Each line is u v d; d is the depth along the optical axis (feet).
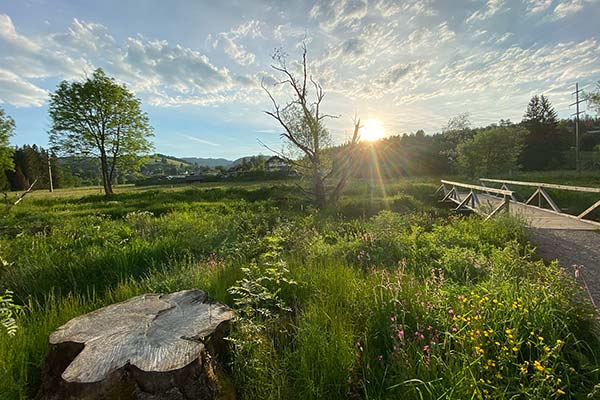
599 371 6.51
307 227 26.22
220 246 20.70
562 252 17.98
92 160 86.69
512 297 8.70
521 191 57.31
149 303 8.55
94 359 5.85
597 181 65.67
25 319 9.73
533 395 5.56
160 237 23.21
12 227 25.34
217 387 6.32
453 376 5.94
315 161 46.14
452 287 10.67
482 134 97.30
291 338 8.56
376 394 6.40
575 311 8.21
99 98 81.87
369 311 8.87
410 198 49.34
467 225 24.99
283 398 6.31
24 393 6.26
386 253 17.10
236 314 8.20
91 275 16.37
